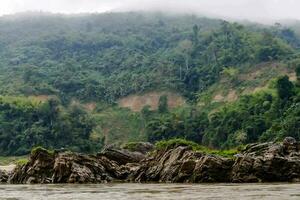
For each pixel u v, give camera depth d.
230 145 163.88
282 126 144.88
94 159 65.88
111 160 73.00
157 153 66.62
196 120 196.12
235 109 181.50
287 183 50.22
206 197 32.66
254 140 159.25
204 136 184.88
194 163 58.25
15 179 67.12
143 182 60.59
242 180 54.28
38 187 51.97
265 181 54.12
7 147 189.12
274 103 167.12
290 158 56.66
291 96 167.25
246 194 34.56
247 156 55.66
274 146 59.03
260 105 177.00
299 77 177.50
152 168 63.47
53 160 65.31
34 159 66.44
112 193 39.53
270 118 163.00
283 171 54.56
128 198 33.31
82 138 197.62
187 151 61.44
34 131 191.25
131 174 64.75
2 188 51.12
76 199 33.91
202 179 56.12
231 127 171.88
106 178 63.81
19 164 75.62
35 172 64.75
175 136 193.88
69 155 64.19
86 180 61.47
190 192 38.25
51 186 53.78
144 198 32.84
